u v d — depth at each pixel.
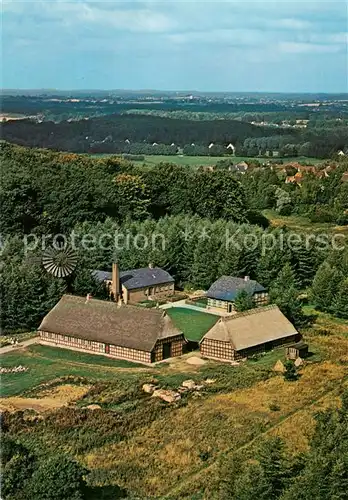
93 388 85.19
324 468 56.38
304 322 111.81
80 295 118.38
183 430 73.88
